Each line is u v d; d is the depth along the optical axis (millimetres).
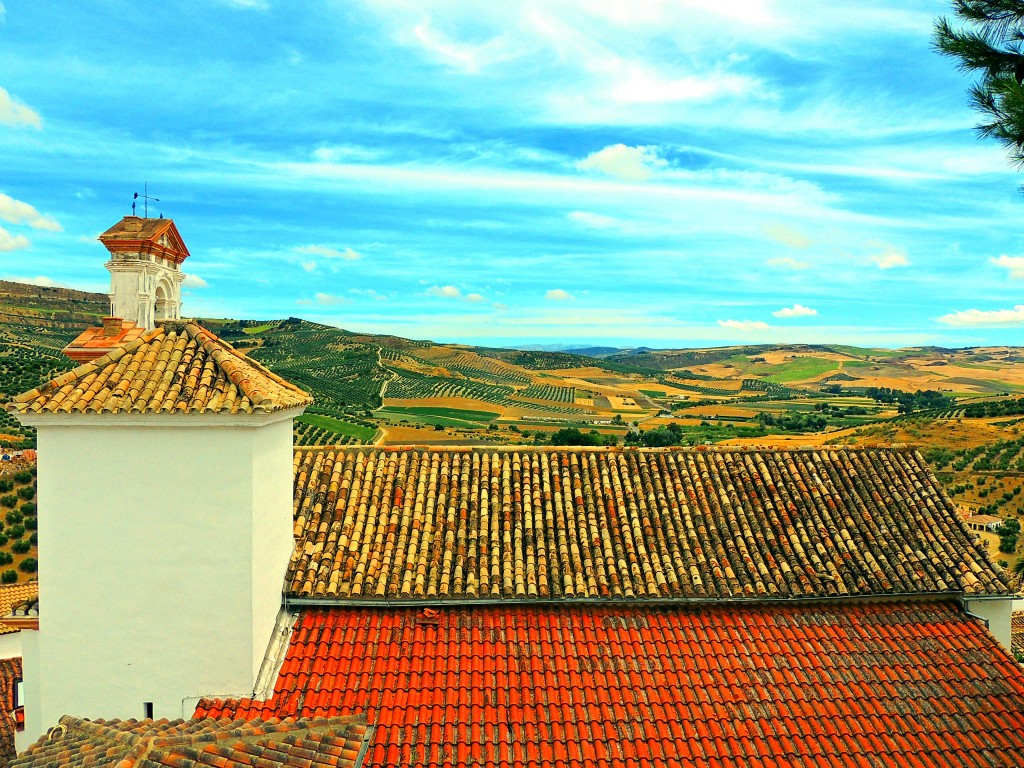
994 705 10414
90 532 9672
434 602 11086
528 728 9523
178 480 9648
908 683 10641
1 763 14391
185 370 10148
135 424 9469
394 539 11992
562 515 12625
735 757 9414
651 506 12945
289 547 11414
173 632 9695
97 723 8336
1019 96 7953
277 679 10008
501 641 10773
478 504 12844
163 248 12844
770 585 11516
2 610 19672
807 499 13211
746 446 14609
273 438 10602
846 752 9617
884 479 13766
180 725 8117
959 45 9117
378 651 10492
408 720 9492
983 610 12195
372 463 13680
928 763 9555
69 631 9750
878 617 11680
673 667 10586
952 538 12570
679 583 11414
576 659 10594
